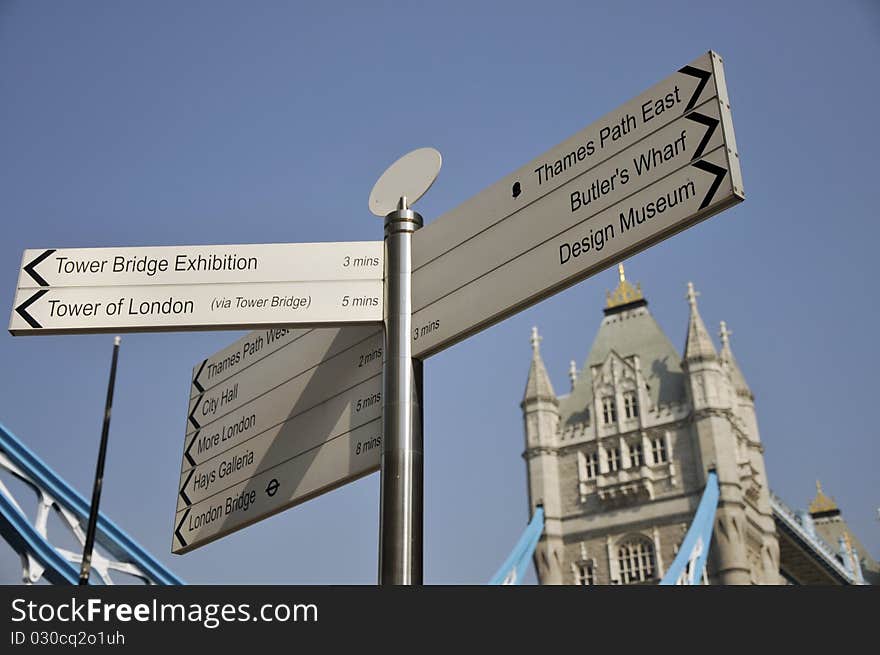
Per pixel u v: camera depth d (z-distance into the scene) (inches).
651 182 196.7
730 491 3961.6
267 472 251.8
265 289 232.4
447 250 227.8
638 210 196.9
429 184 240.2
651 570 4010.8
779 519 4712.1
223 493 262.1
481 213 224.7
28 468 1326.3
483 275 217.6
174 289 233.0
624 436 4239.7
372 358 236.4
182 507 272.4
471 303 217.3
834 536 6323.8
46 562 1264.8
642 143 201.0
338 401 240.1
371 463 223.5
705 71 195.3
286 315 229.9
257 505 249.9
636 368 4394.7
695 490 4047.7
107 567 1312.7
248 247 236.8
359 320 229.6
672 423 4202.8
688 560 3651.6
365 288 232.8
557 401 4473.4
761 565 4183.1
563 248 206.5
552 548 4136.3
